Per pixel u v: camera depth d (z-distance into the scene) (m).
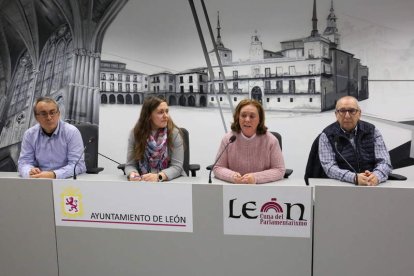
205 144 3.66
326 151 1.97
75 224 1.71
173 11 3.58
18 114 3.93
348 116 1.92
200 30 3.53
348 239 1.48
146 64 3.71
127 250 1.68
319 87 3.26
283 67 3.34
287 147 3.42
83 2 3.72
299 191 1.49
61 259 1.75
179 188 1.59
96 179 1.78
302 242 1.52
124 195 1.64
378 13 3.04
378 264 1.46
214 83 3.57
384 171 1.74
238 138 1.89
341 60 3.18
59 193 1.70
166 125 2.00
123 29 3.71
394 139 3.13
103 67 3.78
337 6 3.13
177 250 1.64
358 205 1.45
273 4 3.30
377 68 3.11
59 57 3.82
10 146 3.96
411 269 1.43
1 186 1.76
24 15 3.85
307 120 3.33
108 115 3.82
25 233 1.77
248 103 1.84
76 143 2.08
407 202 1.40
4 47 3.93
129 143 2.05
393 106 3.10
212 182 1.67
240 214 1.55
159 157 1.97
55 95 3.84
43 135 2.09
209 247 1.60
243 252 1.58
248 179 1.63
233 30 3.44
